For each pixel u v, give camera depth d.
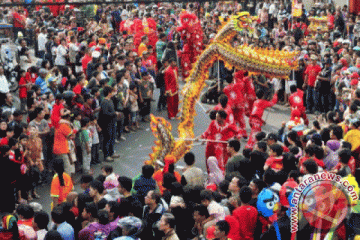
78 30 25.05
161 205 8.17
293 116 13.55
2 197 10.91
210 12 30.89
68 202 8.17
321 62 18.89
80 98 13.52
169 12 31.94
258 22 26.00
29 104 13.52
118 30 30.92
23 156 11.48
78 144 13.26
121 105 15.76
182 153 13.00
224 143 12.74
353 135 11.24
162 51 21.86
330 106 17.52
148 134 16.48
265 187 8.14
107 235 7.62
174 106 17.56
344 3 27.94
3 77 15.65
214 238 7.38
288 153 9.52
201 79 14.05
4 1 25.41
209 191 8.23
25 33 26.06
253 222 7.62
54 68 17.14
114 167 13.93
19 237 7.72
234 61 13.58
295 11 25.92
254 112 13.65
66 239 7.59
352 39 24.59
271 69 13.66
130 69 16.83
